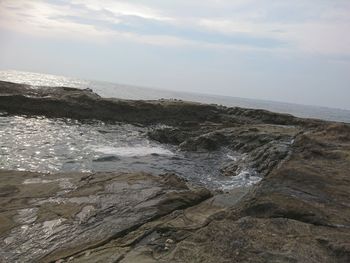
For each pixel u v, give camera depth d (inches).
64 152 711.1
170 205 304.0
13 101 1158.3
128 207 297.7
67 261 221.6
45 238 254.1
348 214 250.5
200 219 270.5
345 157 436.5
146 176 386.0
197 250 205.8
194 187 372.5
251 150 779.4
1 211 297.3
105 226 266.7
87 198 319.6
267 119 1229.1
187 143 866.8
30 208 302.8
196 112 1283.2
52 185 361.4
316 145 564.7
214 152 827.4
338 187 301.6
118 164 662.5
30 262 227.6
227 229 227.3
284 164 373.7
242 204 273.7
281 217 247.4
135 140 936.3
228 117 1262.3
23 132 870.4
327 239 212.2
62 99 1214.9
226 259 193.2
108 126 1121.4
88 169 604.4
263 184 302.7
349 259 192.7
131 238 240.1
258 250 201.3
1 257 233.6
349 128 727.7
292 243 209.0
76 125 1076.5
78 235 256.7
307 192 286.5
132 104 1262.3
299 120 1193.4
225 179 613.0
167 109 1272.1
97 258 214.4
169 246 220.5
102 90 4266.7
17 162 602.9
